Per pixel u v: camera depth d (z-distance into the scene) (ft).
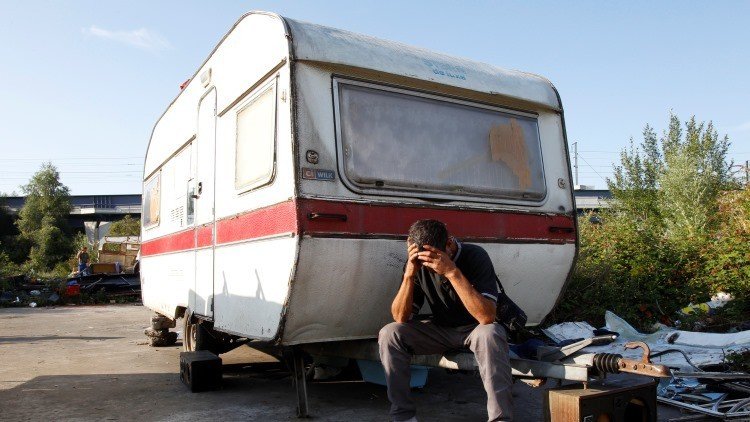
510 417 10.29
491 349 10.45
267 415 14.61
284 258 12.26
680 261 26.84
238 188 14.88
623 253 27.35
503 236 14.70
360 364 14.06
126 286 57.36
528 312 15.85
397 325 11.59
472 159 14.56
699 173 51.03
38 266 115.14
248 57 14.64
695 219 44.42
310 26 13.19
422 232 11.09
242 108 14.94
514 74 16.11
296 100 12.34
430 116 14.11
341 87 12.97
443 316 11.86
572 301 24.81
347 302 12.78
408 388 11.58
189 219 19.39
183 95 20.70
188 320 19.33
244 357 23.67
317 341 12.85
